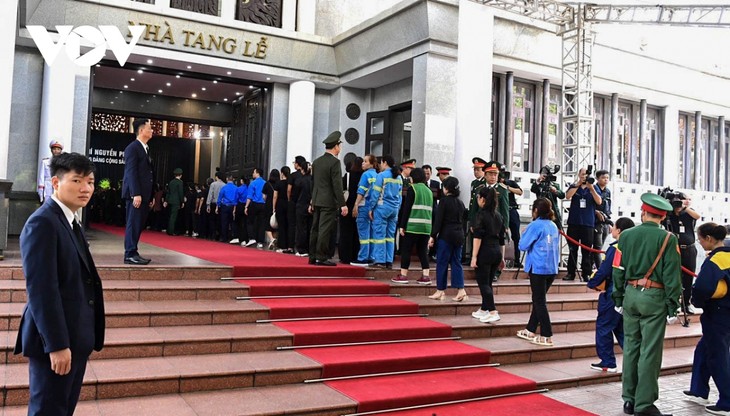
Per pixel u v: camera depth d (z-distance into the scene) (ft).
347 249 28.96
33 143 39.17
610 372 19.51
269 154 47.62
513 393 17.39
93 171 9.60
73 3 36.14
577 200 30.99
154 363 15.48
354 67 44.91
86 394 13.61
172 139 78.79
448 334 20.99
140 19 38.37
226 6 43.62
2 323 16.17
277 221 34.17
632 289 16.11
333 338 18.70
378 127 47.88
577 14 36.99
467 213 31.37
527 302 25.89
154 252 29.73
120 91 56.70
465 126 33.94
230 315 19.04
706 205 54.75
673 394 18.65
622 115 51.93
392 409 15.24
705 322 17.16
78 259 9.25
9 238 36.04
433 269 29.55
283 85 47.65
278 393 15.10
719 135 58.95
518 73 43.70
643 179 52.26
